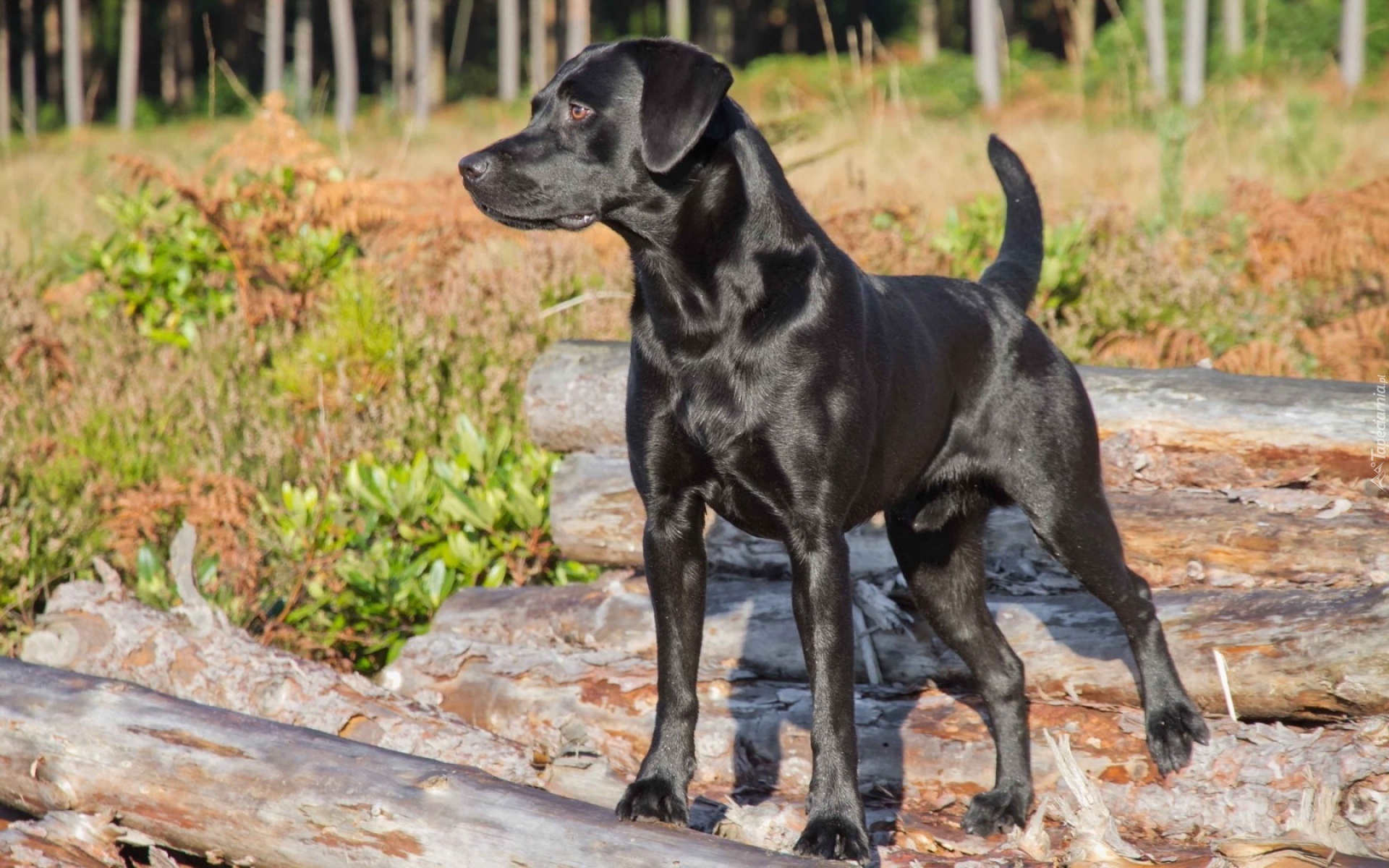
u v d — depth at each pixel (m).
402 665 4.50
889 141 12.52
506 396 6.47
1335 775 3.20
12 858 3.20
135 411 6.24
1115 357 6.40
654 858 2.83
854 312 3.34
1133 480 4.59
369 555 5.25
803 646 3.26
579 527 4.97
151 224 7.77
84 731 3.52
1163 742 3.51
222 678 4.12
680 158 3.07
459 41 26.67
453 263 7.89
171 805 3.35
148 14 48.28
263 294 7.43
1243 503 4.31
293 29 49.06
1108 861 3.00
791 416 3.21
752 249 3.25
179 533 4.36
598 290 7.48
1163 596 3.98
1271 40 25.78
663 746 3.22
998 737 3.70
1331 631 3.49
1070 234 6.93
